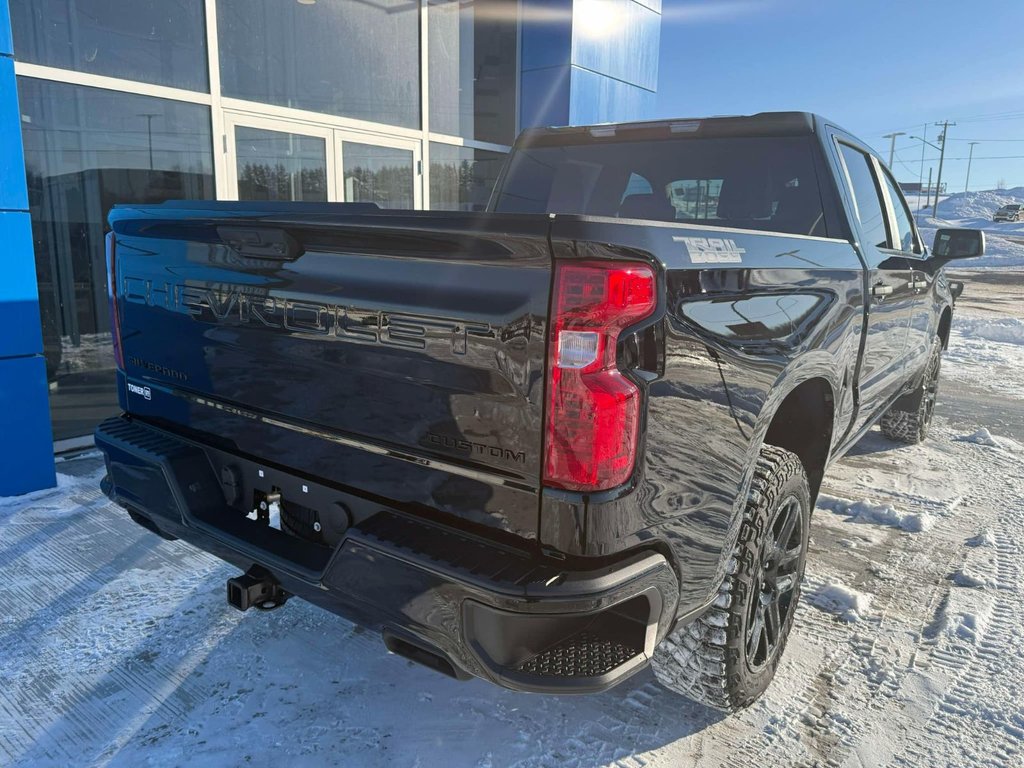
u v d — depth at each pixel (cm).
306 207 203
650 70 997
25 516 396
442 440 176
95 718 237
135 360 262
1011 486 479
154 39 565
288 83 671
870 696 255
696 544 189
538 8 859
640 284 157
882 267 338
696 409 181
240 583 208
